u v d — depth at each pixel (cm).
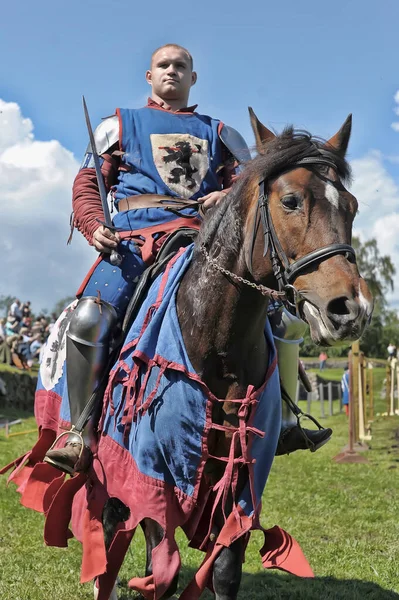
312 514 702
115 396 300
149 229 337
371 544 588
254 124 292
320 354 3531
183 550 556
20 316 2266
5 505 691
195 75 397
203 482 290
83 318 320
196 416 277
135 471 284
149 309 299
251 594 460
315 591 466
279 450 355
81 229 345
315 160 258
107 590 306
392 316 4256
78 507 319
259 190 265
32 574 488
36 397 429
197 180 355
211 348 280
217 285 281
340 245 242
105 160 360
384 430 1540
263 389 288
